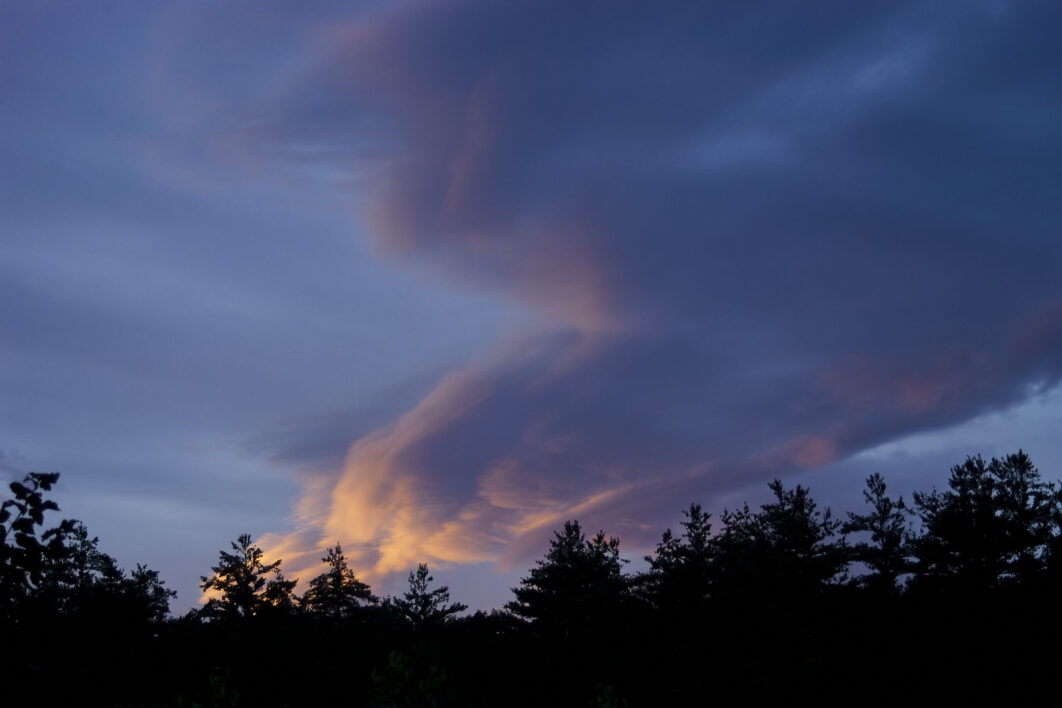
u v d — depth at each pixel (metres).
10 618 7.11
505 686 29.42
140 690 16.16
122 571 39.34
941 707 25.30
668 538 43.97
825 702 26.80
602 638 35.31
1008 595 29.09
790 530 31.52
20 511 7.14
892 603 30.03
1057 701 24.22
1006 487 33.16
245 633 32.03
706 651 30.06
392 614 46.22
